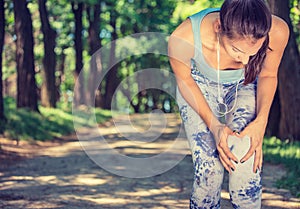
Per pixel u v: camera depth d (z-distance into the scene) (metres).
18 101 22.97
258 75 3.69
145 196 8.02
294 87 16.17
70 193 8.21
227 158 3.54
